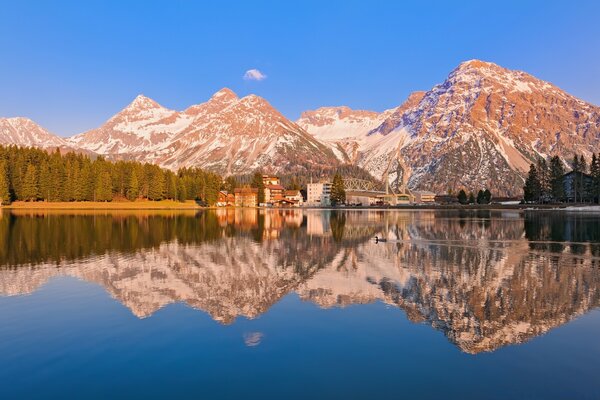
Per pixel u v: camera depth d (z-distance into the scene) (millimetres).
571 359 16797
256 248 50156
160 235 64375
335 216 129500
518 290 28250
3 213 126125
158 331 20141
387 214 144000
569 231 70312
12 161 168125
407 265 38219
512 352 17531
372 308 24141
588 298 26094
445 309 23938
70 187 172875
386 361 16641
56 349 17875
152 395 13969
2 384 14766
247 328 20625
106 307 24234
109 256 42875
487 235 64625
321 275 33688
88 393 14117
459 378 15133
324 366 16156
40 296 26688
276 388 14422
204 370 15836
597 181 177000
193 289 28750
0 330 20250
